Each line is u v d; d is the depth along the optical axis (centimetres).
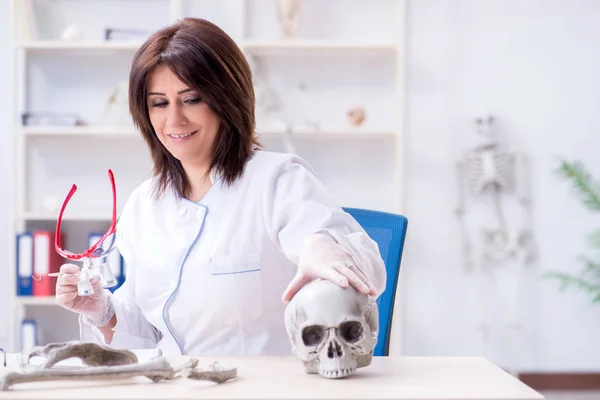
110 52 358
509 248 360
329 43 339
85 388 96
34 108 358
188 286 143
